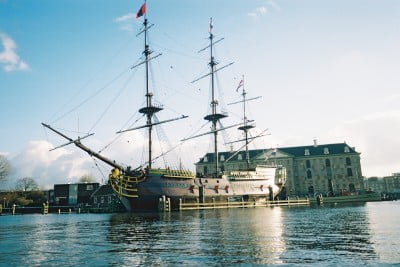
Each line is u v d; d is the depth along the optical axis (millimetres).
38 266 10812
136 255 12281
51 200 91125
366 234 16781
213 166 126688
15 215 67625
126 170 52031
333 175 117062
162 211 50156
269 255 11539
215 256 11602
